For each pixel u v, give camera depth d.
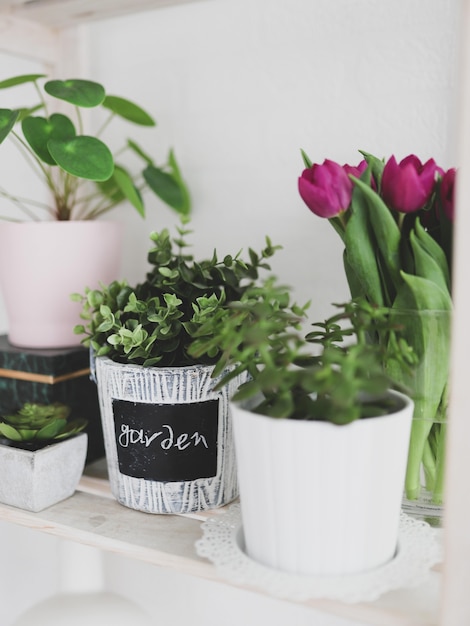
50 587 0.93
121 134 0.86
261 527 0.47
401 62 0.69
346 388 0.41
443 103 0.68
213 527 0.54
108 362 0.60
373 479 0.45
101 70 0.86
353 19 0.71
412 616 0.45
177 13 0.80
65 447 0.64
